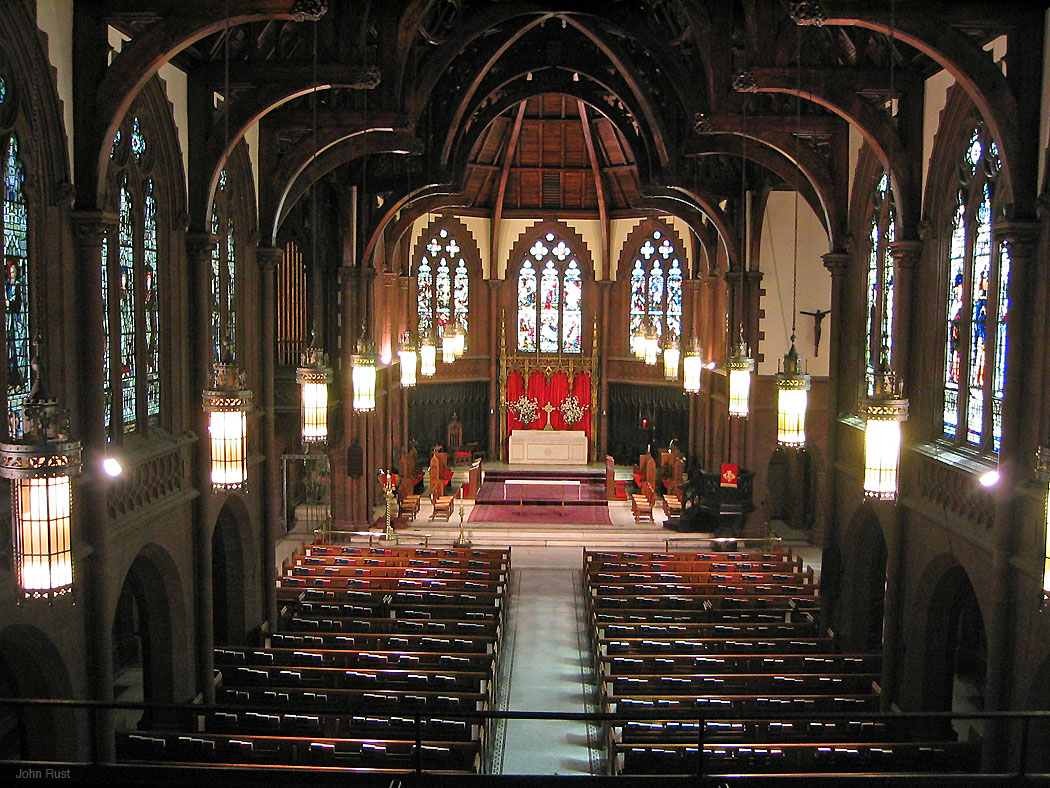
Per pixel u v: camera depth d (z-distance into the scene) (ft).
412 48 63.67
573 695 62.90
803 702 52.90
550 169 138.62
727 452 105.60
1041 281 43.24
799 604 70.64
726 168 96.99
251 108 54.80
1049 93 42.60
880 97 56.85
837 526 69.87
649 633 65.16
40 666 40.91
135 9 42.75
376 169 94.07
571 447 139.95
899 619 58.49
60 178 41.63
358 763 44.50
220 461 39.42
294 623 66.03
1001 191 47.65
